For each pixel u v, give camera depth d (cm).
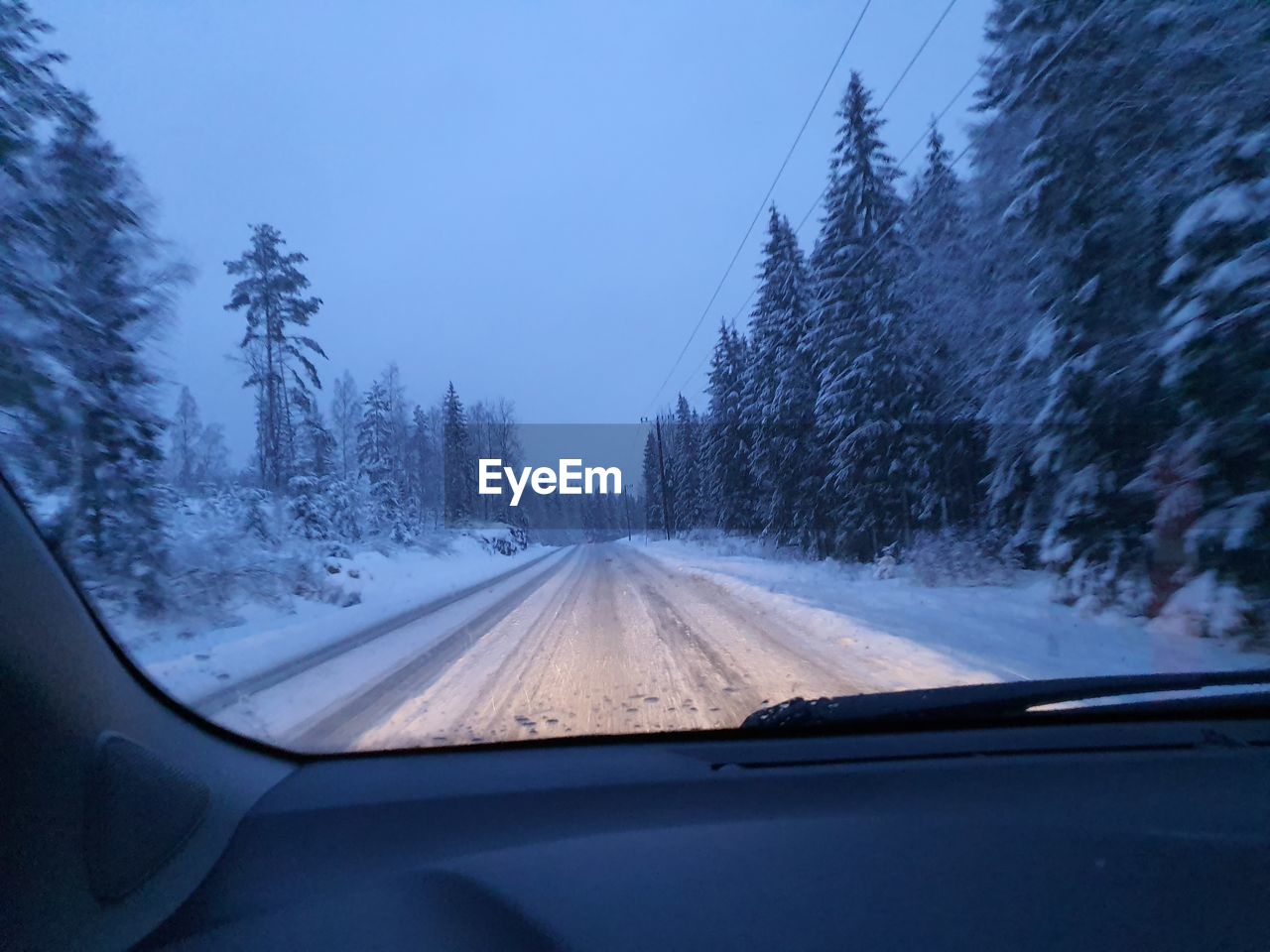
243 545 1684
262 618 1434
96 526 1182
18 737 216
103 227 1184
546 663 930
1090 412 1196
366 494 4097
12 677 219
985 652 887
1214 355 927
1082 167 1183
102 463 1193
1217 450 967
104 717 263
